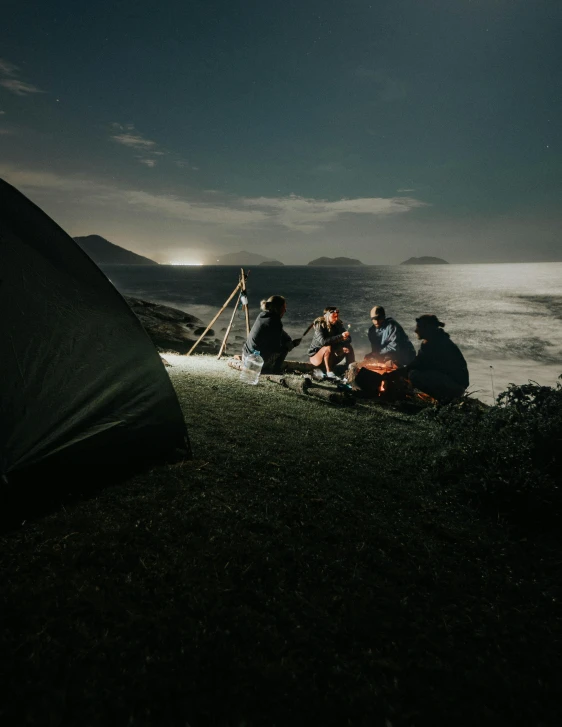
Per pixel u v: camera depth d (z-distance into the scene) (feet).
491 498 12.43
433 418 21.01
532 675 6.60
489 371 48.06
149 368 13.23
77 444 11.30
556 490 12.19
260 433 16.98
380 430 18.99
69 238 12.67
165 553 8.89
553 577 9.30
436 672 6.55
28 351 11.01
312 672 6.35
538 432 14.43
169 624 6.98
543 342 68.39
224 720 5.49
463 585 8.80
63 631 6.63
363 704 5.90
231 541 9.50
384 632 7.29
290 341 29.04
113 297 12.97
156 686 5.86
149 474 12.51
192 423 17.16
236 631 6.98
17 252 11.44
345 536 10.23
